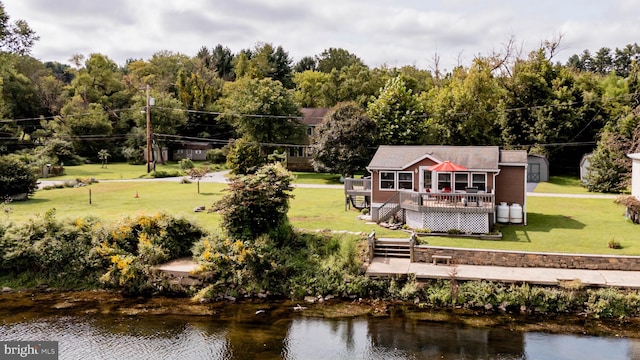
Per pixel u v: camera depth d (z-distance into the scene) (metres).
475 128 53.97
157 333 19.83
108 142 74.56
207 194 42.16
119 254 25.61
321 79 89.06
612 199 39.28
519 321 20.42
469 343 18.62
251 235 26.31
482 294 21.91
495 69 62.56
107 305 22.86
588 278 22.02
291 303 23.00
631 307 20.62
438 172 31.03
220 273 24.47
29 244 26.12
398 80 53.12
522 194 31.00
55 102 79.12
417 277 23.08
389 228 29.47
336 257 25.34
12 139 66.50
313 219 31.80
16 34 43.25
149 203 37.34
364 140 48.75
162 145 75.81
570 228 29.53
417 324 20.41
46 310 22.25
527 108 56.66
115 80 83.94
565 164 57.09
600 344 18.38
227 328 20.33
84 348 18.44
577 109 55.62
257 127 59.72
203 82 84.38
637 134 44.00
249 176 27.41
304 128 62.66
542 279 22.00
